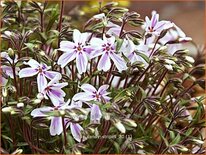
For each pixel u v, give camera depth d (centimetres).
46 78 27
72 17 42
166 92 32
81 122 26
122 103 28
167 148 27
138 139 28
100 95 26
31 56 30
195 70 32
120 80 31
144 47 29
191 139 27
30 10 32
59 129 25
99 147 27
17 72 29
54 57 28
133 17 28
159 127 30
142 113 30
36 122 25
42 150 27
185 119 28
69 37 29
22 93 28
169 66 27
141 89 28
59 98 26
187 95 32
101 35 30
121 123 24
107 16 29
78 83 28
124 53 28
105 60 27
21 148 29
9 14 31
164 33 29
